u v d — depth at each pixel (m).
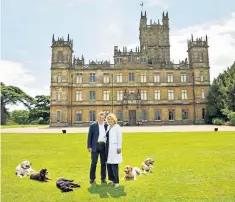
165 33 92.44
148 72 73.31
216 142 23.56
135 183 10.50
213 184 10.13
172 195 8.91
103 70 72.56
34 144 24.02
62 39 71.00
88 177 11.65
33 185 10.41
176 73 73.75
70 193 9.31
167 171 12.44
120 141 10.37
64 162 15.06
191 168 12.98
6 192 9.49
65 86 69.56
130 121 71.12
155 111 72.12
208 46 73.88
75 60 76.31
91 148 10.95
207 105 70.62
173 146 21.34
